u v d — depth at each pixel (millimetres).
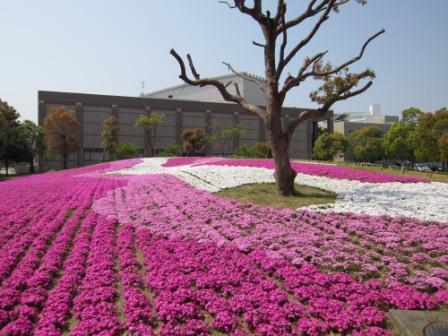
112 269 7906
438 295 6469
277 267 7785
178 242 9477
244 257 8297
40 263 8430
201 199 14727
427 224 10805
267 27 14086
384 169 25578
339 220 11266
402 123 48875
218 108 76250
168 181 20172
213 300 6375
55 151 55250
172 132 73062
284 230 10250
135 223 11438
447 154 37344
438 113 40625
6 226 11445
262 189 16562
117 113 69188
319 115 14898
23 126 53719
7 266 8016
